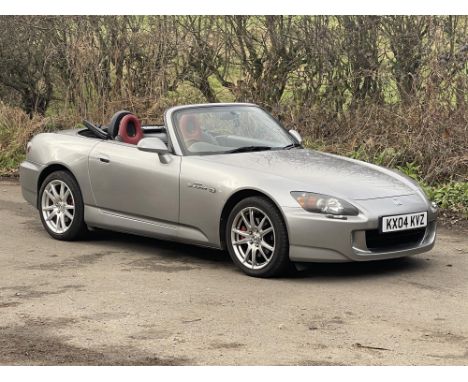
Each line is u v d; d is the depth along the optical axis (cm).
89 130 995
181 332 630
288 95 1384
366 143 1255
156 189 848
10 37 1565
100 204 903
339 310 685
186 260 854
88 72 1499
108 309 688
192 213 823
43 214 956
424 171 1202
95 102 1500
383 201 780
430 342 608
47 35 1552
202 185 811
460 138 1185
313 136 1324
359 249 759
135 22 1481
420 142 1208
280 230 763
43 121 1498
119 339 614
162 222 852
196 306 696
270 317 666
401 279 780
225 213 805
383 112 1268
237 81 1410
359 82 1323
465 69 1212
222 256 871
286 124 1345
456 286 758
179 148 849
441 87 1216
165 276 791
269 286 755
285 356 579
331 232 751
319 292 736
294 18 1371
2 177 1397
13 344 603
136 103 1457
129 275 795
